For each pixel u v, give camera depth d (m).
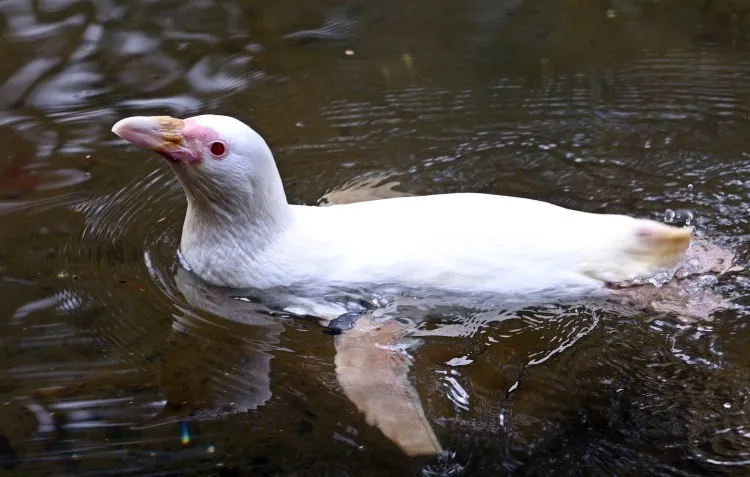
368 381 3.65
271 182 4.05
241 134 3.94
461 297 3.97
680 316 3.93
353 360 3.78
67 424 3.43
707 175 4.99
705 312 3.94
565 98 5.83
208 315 4.04
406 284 3.96
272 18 6.81
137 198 4.89
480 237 3.94
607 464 3.23
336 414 3.47
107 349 3.83
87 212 4.77
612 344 3.81
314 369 3.73
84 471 3.22
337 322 4.00
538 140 5.41
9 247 4.50
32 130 5.48
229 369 3.73
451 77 6.12
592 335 3.86
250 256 4.10
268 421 3.44
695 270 4.15
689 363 3.70
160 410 3.51
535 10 6.93
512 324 3.94
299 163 5.24
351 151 5.35
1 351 3.81
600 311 3.99
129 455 3.29
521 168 5.14
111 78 6.04
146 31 6.58
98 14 6.76
